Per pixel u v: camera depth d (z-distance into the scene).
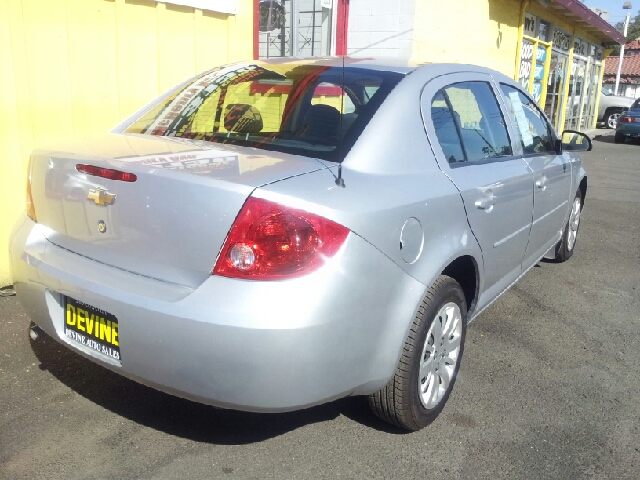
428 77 3.20
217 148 2.73
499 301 4.80
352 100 2.94
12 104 4.26
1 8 4.09
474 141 3.43
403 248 2.55
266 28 8.43
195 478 2.57
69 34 4.53
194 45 5.53
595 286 5.31
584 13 16.83
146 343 2.28
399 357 2.62
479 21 11.57
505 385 3.48
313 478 2.61
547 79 16.95
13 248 2.81
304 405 2.32
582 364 3.80
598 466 2.80
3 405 2.99
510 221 3.62
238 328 2.14
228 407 2.30
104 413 2.98
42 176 2.75
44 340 3.62
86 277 2.46
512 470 2.74
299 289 2.20
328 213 2.27
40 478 2.51
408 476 2.66
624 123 19.80
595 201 9.45
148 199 2.35
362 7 9.21
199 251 2.26
